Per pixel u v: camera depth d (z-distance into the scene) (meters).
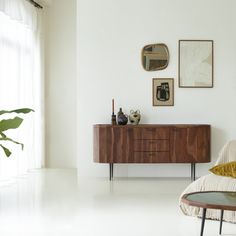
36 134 8.07
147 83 6.72
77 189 5.57
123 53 6.73
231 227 3.59
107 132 6.32
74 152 8.49
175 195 5.11
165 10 6.73
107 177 6.72
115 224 3.70
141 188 5.63
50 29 8.53
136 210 4.28
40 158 8.17
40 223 3.73
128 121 6.66
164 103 6.70
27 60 7.53
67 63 8.53
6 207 4.43
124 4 6.75
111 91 6.74
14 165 6.82
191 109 6.71
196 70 6.70
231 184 3.67
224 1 6.72
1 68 6.30
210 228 3.56
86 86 6.75
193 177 6.41
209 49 6.70
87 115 6.76
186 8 6.73
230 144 4.20
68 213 4.14
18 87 6.92
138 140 6.30
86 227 3.59
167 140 6.29
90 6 6.75
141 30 6.73
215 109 6.71
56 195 5.12
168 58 6.70
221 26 6.71
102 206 4.47
